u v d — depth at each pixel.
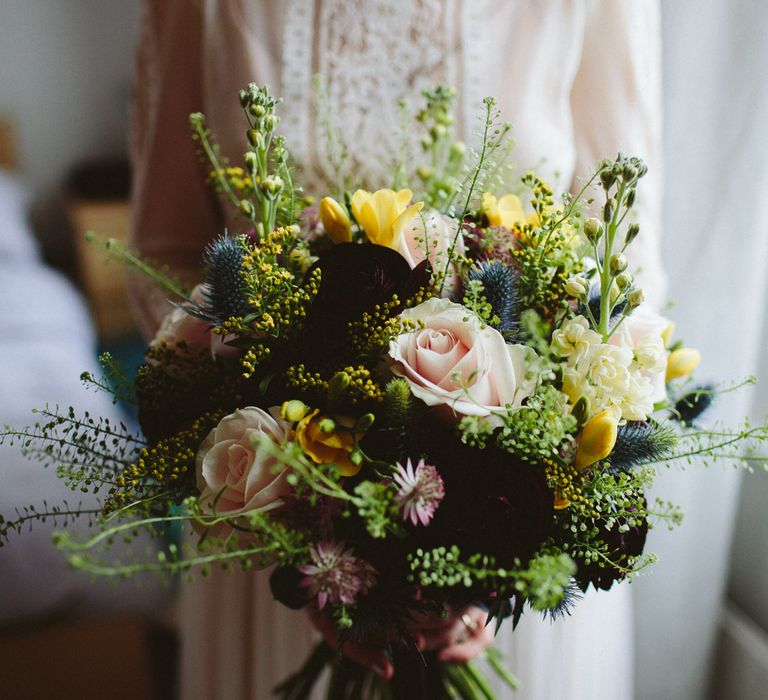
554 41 0.94
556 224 0.64
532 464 0.57
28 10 3.61
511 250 0.66
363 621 0.59
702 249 1.15
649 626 1.30
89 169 3.75
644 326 0.65
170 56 0.99
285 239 0.64
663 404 0.70
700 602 1.26
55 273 3.04
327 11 0.94
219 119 0.96
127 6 3.72
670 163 1.16
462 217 0.63
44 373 2.08
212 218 1.04
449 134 0.92
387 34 0.94
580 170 1.00
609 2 0.95
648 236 0.97
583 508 0.58
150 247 1.02
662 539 1.24
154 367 0.69
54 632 1.55
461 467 0.57
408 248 0.64
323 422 0.57
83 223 3.43
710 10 1.08
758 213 1.10
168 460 0.63
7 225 3.11
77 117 3.80
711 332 1.16
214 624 1.17
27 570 1.50
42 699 1.53
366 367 0.61
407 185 0.89
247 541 0.62
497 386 0.57
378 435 0.59
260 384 0.62
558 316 0.64
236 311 0.62
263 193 0.68
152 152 1.01
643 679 1.33
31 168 3.81
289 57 0.94
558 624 1.04
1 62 3.63
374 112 0.94
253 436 0.55
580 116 1.00
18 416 1.83
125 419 2.10
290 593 0.64
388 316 0.60
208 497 0.59
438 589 0.58
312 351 0.62
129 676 1.58
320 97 0.92
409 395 0.57
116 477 0.64
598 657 1.08
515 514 0.55
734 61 1.08
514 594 0.58
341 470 0.58
